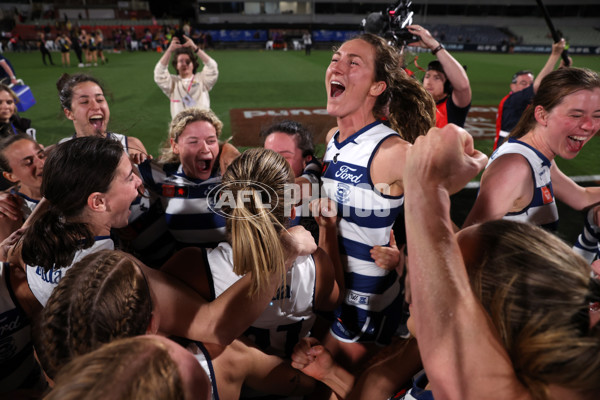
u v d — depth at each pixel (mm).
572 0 31797
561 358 490
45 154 1794
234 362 1001
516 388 499
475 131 7031
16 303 1040
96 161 1020
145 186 1677
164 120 7566
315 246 1105
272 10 33875
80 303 685
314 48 30297
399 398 1109
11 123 3078
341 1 33375
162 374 459
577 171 4891
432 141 552
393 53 1382
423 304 518
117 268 745
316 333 1644
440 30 33500
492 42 32406
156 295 948
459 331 495
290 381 1127
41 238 987
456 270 521
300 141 1767
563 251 565
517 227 614
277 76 14836
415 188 557
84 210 1042
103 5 33719
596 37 31141
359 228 1366
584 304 509
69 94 2184
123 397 421
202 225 1712
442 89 2930
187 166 1662
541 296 520
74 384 426
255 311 943
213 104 9805
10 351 1062
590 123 1328
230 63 19312
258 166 975
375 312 1484
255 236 900
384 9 2391
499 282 556
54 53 23078
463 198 3982
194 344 984
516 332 533
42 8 32875
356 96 1326
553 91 1368
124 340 501
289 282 1101
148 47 26672
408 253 554
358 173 1317
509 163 1405
